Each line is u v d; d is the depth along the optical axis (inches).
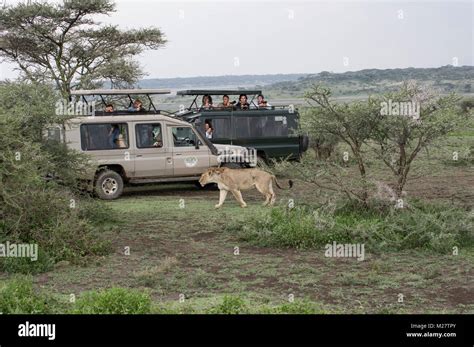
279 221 540.1
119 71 1338.6
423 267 454.6
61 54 1348.4
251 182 684.7
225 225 581.9
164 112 818.8
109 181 755.4
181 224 600.1
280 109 935.7
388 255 490.9
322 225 521.7
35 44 1314.0
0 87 589.0
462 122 558.6
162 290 403.5
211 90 941.2
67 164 604.4
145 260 477.7
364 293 395.9
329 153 890.1
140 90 826.2
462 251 503.2
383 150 588.7
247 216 575.5
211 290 404.2
